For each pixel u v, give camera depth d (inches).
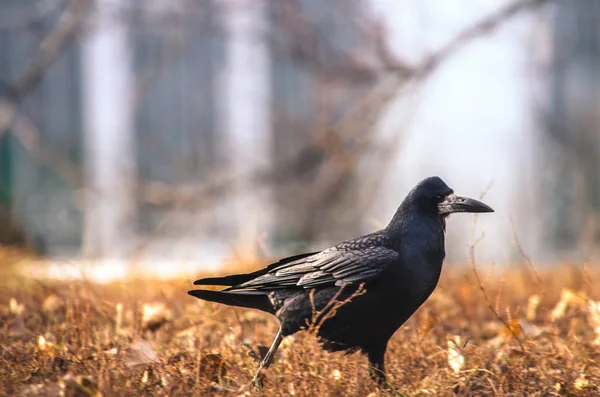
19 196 778.2
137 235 722.2
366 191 701.3
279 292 280.8
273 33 738.2
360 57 661.3
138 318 318.7
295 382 250.8
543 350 286.7
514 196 744.3
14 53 802.8
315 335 263.6
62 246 761.6
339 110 722.8
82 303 330.6
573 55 788.6
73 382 231.5
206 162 786.8
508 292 418.3
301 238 713.0
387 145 662.5
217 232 720.3
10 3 802.8
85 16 731.4
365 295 270.1
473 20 667.4
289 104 782.5
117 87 789.9
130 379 244.2
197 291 283.9
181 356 270.4
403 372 274.2
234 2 729.6
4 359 261.7
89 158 793.6
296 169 695.7
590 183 762.8
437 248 276.2
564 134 765.9
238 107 787.4
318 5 709.9
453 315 362.6
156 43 789.2
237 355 281.1
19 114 728.3
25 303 346.0
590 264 487.2
